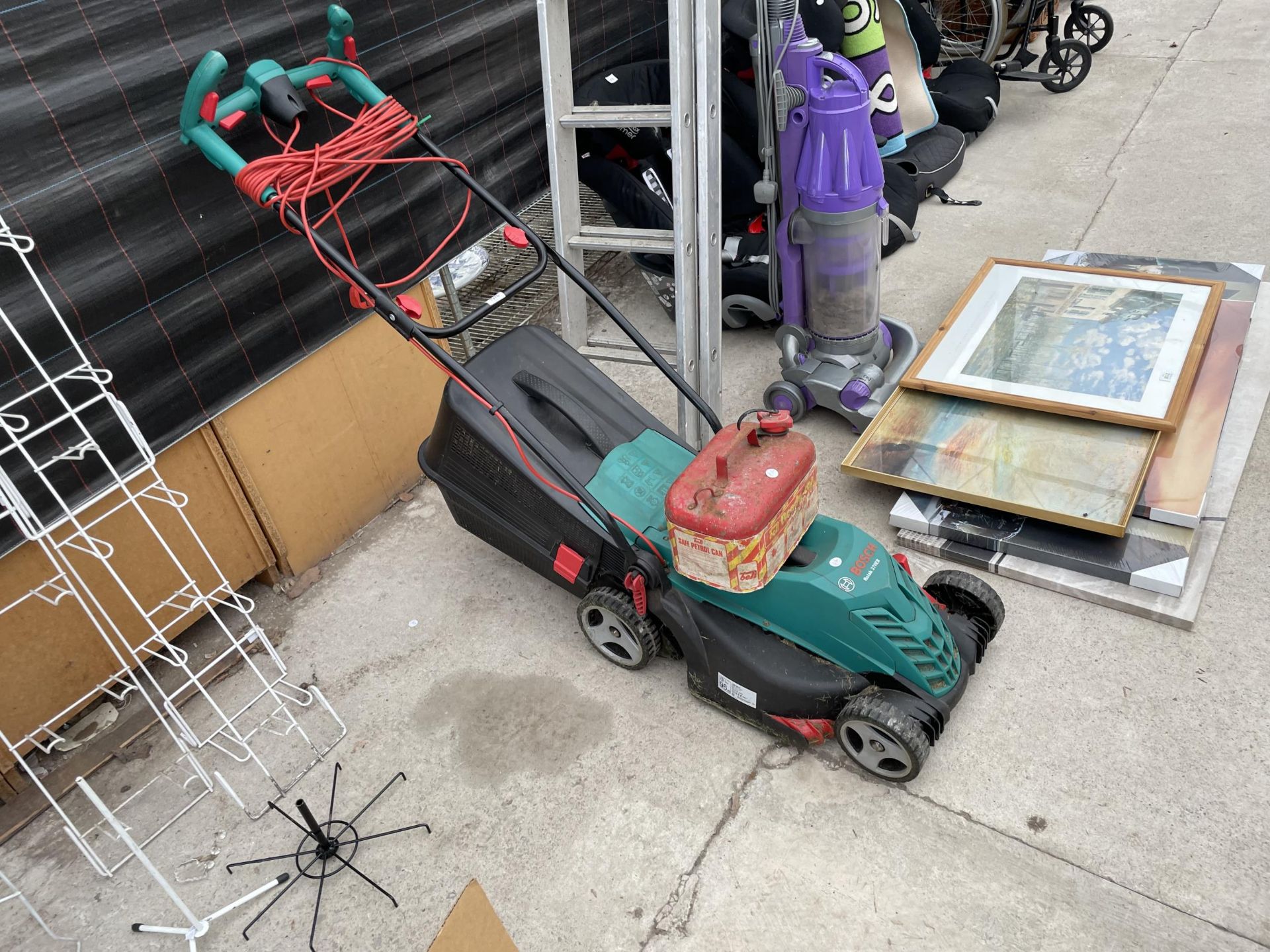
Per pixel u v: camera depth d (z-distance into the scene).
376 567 3.01
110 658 2.57
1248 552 2.66
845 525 2.28
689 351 2.97
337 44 2.19
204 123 2.04
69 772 2.46
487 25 3.11
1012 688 2.38
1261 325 3.35
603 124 2.74
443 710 2.51
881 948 1.90
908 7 4.81
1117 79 5.61
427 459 2.68
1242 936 1.85
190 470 2.59
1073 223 4.33
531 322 4.10
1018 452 2.84
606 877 2.08
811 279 3.12
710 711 2.43
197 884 2.17
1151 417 2.79
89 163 2.13
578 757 2.34
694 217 2.78
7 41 1.95
